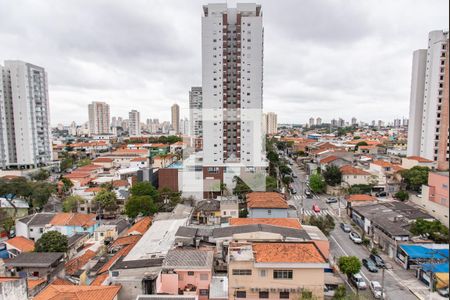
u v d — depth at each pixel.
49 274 36.59
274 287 27.25
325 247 36.56
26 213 67.31
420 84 89.56
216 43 82.56
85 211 68.00
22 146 106.00
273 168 93.62
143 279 28.00
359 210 56.34
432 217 49.19
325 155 101.06
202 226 46.38
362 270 39.78
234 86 84.62
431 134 84.19
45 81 115.38
